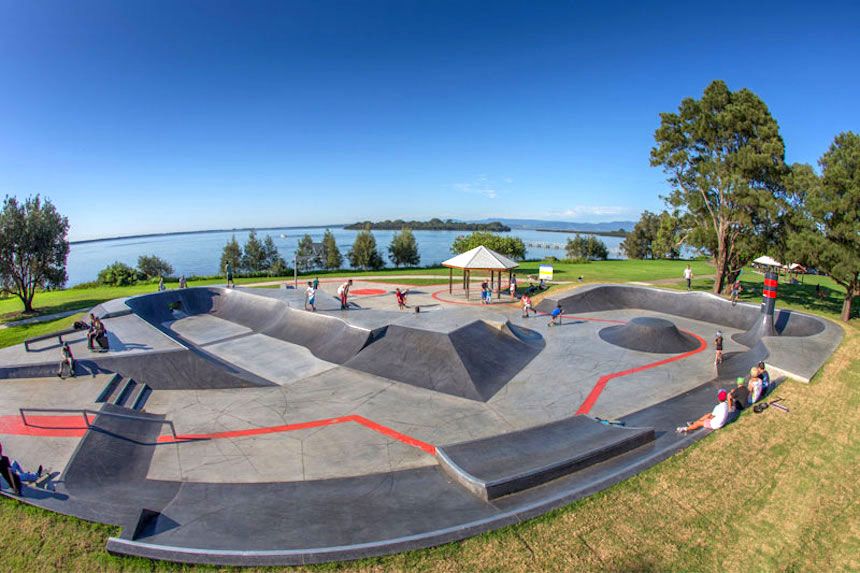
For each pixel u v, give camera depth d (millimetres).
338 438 11023
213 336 20797
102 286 41562
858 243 21656
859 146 21406
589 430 10305
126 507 7535
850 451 9523
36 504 7414
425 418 12172
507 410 12695
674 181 32500
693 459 8891
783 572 6270
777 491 8078
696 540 6695
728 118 26594
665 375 15359
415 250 56188
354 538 6652
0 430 10188
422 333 16375
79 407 11461
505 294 30562
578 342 19266
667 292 26000
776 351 14883
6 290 27250
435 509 7496
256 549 6340
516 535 6566
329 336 18562
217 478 9164
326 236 52656
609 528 6805
